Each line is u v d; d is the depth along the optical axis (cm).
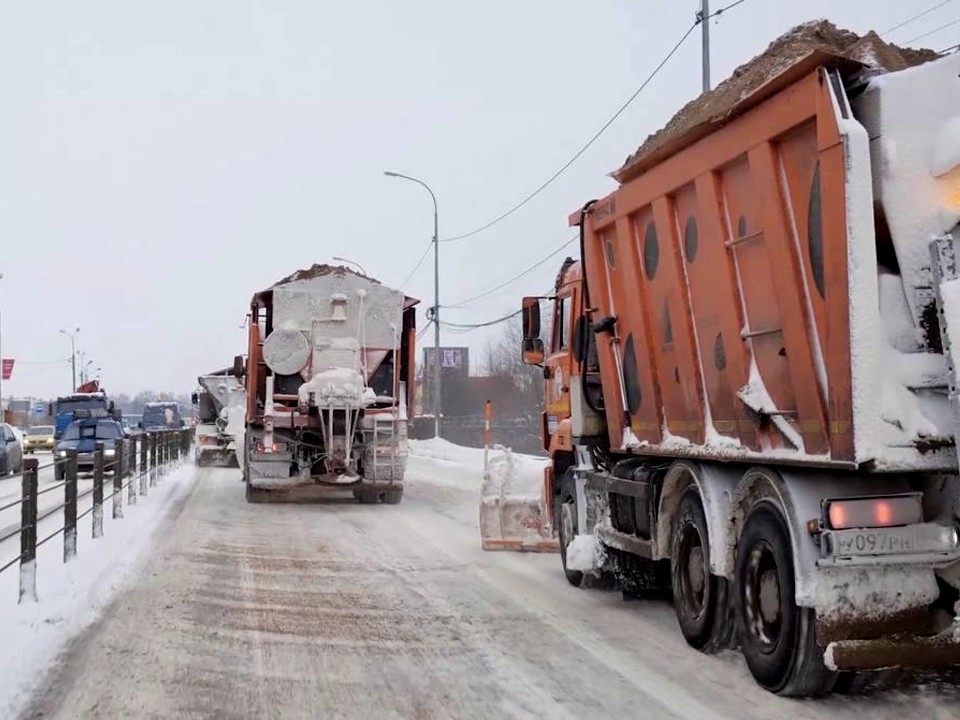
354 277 1850
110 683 633
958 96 520
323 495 2102
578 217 911
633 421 816
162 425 5838
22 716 566
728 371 648
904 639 523
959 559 531
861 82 530
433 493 2147
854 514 527
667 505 745
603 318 866
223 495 2133
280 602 898
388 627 793
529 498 1218
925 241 512
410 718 561
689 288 704
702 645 691
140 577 1034
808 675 552
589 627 788
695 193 686
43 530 1426
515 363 5975
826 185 523
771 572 589
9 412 7562
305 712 574
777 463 584
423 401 5547
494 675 646
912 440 497
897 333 509
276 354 1817
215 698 603
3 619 767
